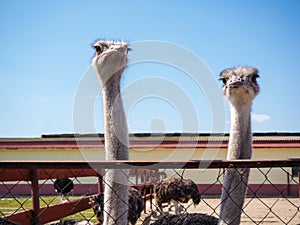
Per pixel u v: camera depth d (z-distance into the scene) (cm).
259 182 2033
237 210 434
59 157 2330
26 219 455
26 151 2350
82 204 706
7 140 2391
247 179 439
